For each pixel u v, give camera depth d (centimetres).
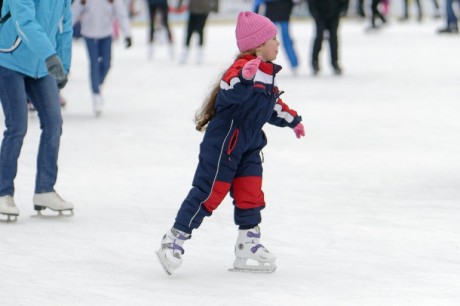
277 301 1031
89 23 2681
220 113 1124
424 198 1619
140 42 6284
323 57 4806
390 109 2817
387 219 1462
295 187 1728
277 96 1132
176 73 4119
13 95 1422
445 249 1272
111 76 4009
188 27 4547
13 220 1454
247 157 1146
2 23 1399
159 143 2261
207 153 1124
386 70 4059
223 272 1166
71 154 2102
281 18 3853
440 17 8356
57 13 1421
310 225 1426
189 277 1140
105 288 1087
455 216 1477
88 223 1447
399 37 6191
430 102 2961
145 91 3434
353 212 1516
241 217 1154
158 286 1096
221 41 6088
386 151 2120
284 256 1245
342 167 1931
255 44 1114
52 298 1041
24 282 1112
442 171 1870
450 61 4397
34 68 1423
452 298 1038
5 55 1409
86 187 1738
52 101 1459
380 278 1128
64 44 1457
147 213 1521
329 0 3819
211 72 4147
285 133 2405
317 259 1227
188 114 2794
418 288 1080
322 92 3281
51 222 1454
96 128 2502
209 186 1126
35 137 2305
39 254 1252
